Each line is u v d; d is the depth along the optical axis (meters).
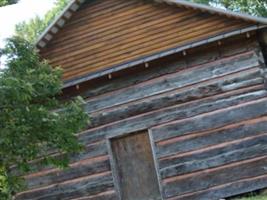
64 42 14.92
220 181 12.63
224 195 12.55
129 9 14.57
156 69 13.65
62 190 13.98
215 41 13.05
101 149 13.79
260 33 13.11
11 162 9.93
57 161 10.50
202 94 13.14
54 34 15.02
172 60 13.55
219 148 12.78
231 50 13.20
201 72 13.27
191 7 13.75
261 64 12.98
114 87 13.95
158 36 14.09
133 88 13.76
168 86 13.45
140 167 13.57
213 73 13.18
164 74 13.55
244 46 13.13
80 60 14.66
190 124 13.09
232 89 12.98
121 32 14.48
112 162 13.67
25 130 9.35
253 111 12.73
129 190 13.57
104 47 14.53
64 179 14.01
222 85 13.05
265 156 12.46
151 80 13.64
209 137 12.90
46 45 15.05
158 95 13.50
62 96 14.34
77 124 10.39
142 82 13.71
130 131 13.55
